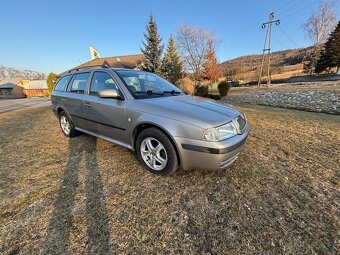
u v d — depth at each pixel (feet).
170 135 8.47
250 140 14.44
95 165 10.89
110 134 11.51
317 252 5.60
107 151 12.73
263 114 24.39
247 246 5.85
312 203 7.59
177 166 9.07
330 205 7.47
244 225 6.61
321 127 17.83
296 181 9.09
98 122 11.94
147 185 8.93
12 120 26.63
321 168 10.25
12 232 6.50
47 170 10.53
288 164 10.69
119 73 11.50
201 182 9.04
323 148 12.89
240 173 9.75
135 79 11.71
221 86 49.78
